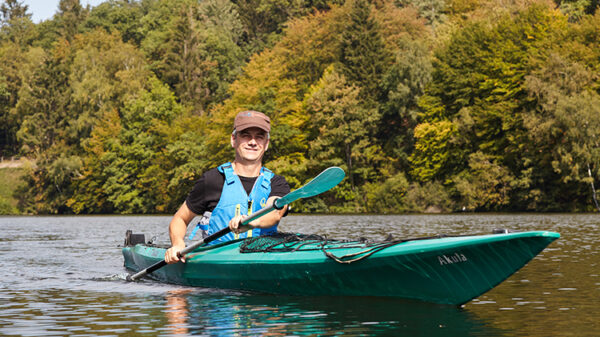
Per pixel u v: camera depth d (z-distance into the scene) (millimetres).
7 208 59750
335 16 60219
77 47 76062
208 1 82188
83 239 16797
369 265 5531
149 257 7684
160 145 54219
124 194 54531
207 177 6422
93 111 60344
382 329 4535
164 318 5055
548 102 35969
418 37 59125
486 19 48031
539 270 7938
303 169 45844
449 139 43188
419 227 20625
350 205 46406
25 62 77375
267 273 6105
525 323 4727
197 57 65562
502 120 40719
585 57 38750
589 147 35562
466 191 40250
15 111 66688
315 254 5875
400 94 46938
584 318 4895
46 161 59406
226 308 5465
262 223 6191
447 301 5398
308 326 4656
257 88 47594
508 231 4992
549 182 39969
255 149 6328
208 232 6500
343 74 51188
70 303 5871
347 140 46219
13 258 10719
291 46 60969
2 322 4961
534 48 40781
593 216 30125
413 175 45938
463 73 45031
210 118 53531
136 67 65250
